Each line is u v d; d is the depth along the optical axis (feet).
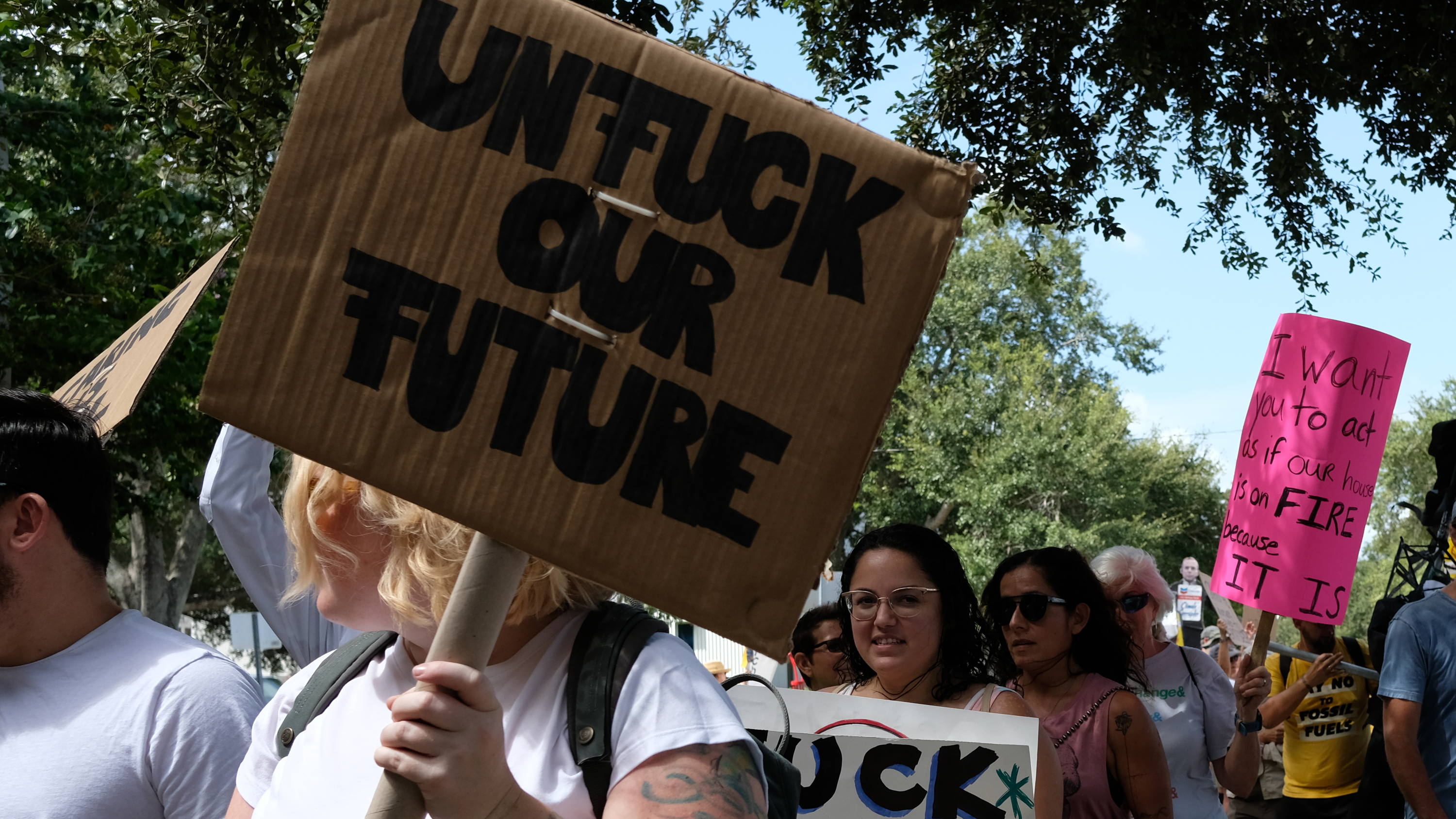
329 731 4.76
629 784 4.03
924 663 9.47
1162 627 14.02
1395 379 14.55
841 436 3.83
